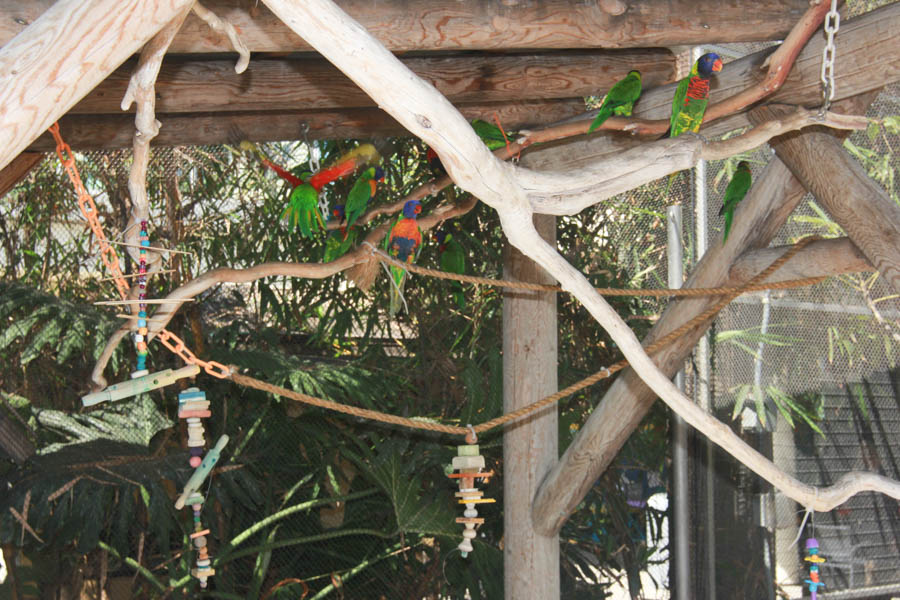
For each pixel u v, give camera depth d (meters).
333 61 1.56
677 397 2.21
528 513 3.85
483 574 4.36
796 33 2.45
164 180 4.41
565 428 4.55
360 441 4.38
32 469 3.85
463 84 3.22
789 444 4.16
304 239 4.57
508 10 2.64
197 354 4.41
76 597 4.07
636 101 3.37
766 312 4.29
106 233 4.43
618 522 4.69
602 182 2.07
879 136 3.94
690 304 3.46
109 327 4.07
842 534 4.01
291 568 4.42
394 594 4.52
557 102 3.65
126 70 2.97
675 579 4.43
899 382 3.82
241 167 4.64
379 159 3.50
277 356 4.42
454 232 4.75
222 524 4.38
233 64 3.09
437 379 4.76
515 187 1.85
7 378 4.11
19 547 3.85
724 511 4.34
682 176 4.52
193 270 4.60
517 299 3.88
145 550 4.29
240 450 4.27
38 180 4.28
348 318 4.69
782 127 2.34
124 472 3.96
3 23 2.25
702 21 2.77
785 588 4.12
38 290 4.07
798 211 4.31
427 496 4.43
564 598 4.62
